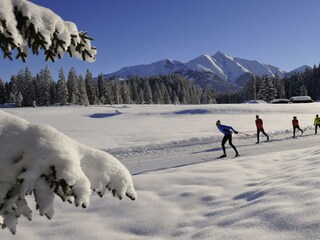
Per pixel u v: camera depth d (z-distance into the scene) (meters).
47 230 5.52
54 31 1.98
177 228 5.37
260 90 103.75
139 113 47.94
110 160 1.89
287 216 4.32
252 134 21.14
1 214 1.62
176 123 32.22
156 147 17.33
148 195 6.89
